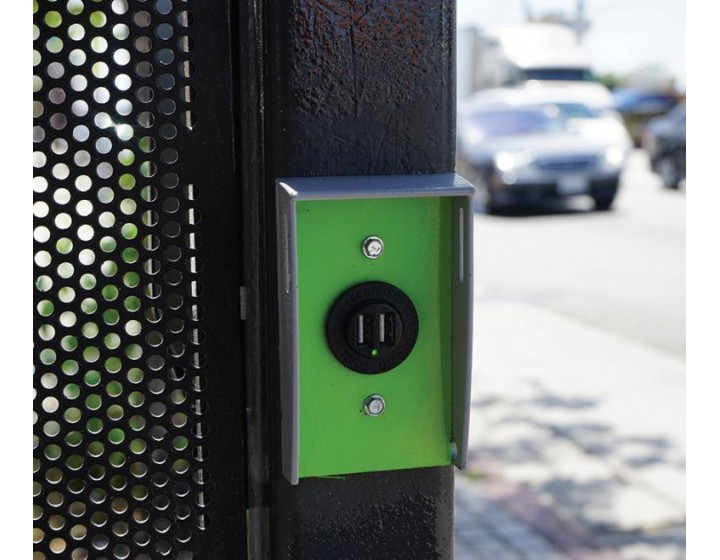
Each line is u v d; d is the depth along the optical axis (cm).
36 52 101
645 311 874
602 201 1299
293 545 106
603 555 455
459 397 105
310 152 103
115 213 104
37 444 105
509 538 472
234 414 108
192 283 106
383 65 104
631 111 1855
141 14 102
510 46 1784
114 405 105
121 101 103
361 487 107
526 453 588
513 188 1282
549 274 999
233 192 105
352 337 102
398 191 100
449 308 106
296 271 98
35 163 102
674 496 522
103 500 106
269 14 102
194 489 108
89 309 110
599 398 678
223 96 104
